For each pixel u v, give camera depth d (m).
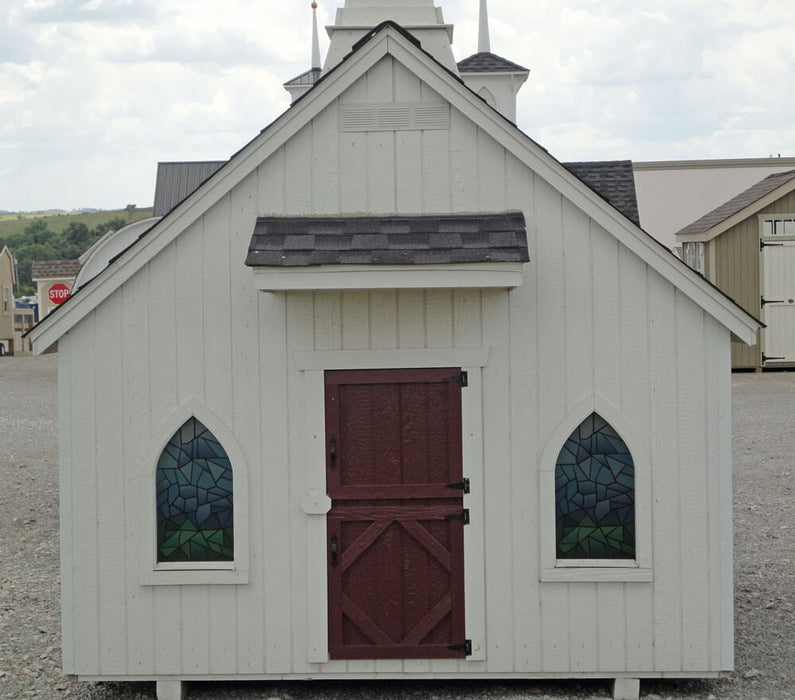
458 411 7.54
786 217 24.95
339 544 7.55
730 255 25.12
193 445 7.65
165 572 7.56
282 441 7.56
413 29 9.66
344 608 7.55
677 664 7.52
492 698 7.68
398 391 7.55
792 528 13.06
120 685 8.16
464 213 7.53
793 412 21.06
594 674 7.55
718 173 27.80
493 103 18.03
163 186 21.97
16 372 33.22
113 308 7.58
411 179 7.54
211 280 7.55
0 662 8.70
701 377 7.51
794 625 9.37
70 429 7.59
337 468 7.54
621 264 7.52
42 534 13.59
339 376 7.55
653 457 7.53
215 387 7.57
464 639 7.54
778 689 7.81
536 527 7.55
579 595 7.54
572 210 7.52
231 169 7.51
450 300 7.54
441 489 7.54
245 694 7.82
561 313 7.54
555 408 7.53
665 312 7.52
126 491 7.59
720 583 7.50
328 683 8.04
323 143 7.54
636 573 7.49
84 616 7.60
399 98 7.54
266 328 7.56
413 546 7.56
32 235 112.94
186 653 7.59
